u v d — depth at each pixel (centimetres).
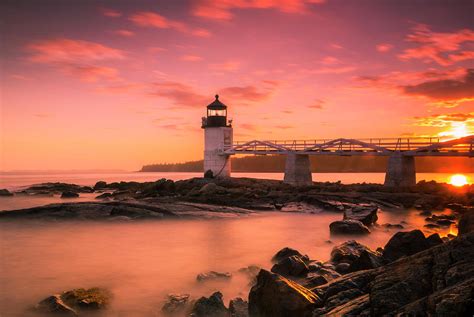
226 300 1231
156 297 1302
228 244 2134
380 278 784
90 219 2791
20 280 1518
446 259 755
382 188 4134
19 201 4512
